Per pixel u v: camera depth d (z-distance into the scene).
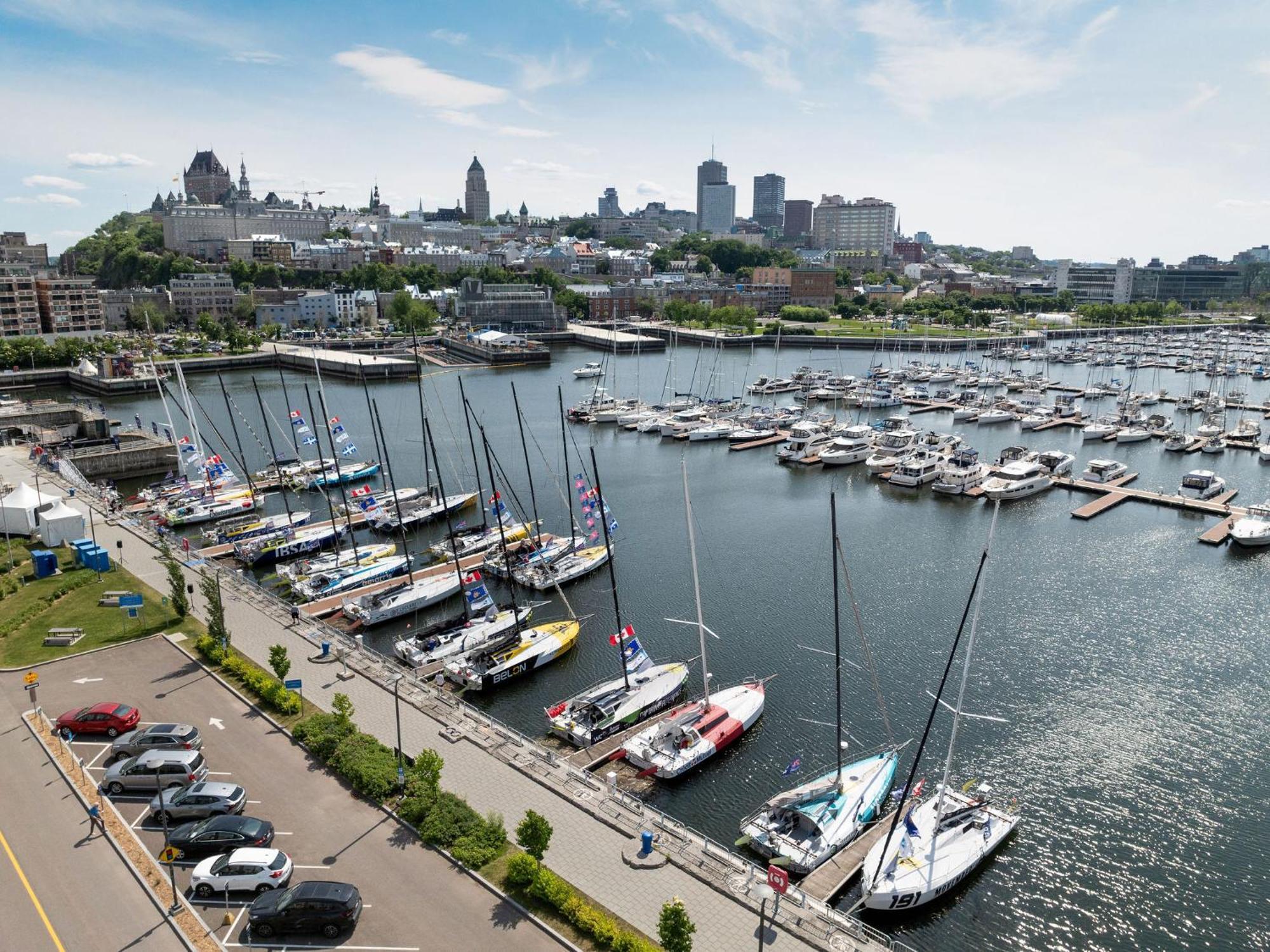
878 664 90.62
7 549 109.94
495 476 169.25
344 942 45.91
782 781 70.06
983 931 55.47
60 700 71.81
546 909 48.44
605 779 68.19
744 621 101.44
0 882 50.34
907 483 163.38
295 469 162.75
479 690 83.69
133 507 137.88
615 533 134.62
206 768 62.00
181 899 49.00
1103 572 117.69
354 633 96.62
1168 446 191.38
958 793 65.69
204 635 83.62
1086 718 80.25
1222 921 56.62
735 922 48.38
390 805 57.69
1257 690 85.19
